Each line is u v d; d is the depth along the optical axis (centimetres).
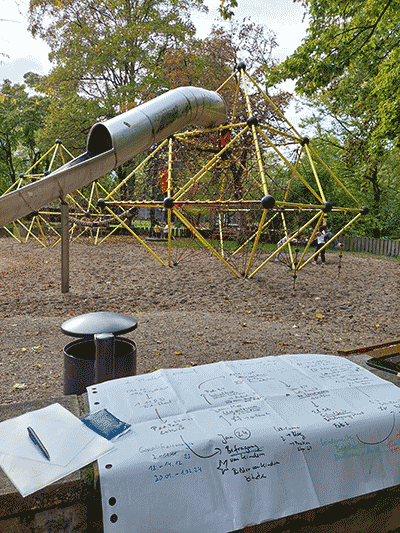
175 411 154
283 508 134
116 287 1020
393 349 251
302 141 1099
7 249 1712
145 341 612
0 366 505
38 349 569
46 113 3225
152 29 2438
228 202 905
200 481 128
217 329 691
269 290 1017
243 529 131
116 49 2386
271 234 1689
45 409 160
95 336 248
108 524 116
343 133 2694
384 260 1794
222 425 145
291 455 141
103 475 120
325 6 1064
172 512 122
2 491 121
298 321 785
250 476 133
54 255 1550
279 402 163
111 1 2409
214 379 183
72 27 2409
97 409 158
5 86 3189
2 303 843
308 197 2808
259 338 645
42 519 124
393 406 166
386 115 1370
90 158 578
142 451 130
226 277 1145
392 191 2797
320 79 1116
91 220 1928
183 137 1180
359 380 188
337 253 2011
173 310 846
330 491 143
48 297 895
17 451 134
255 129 909
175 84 2195
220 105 884
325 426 150
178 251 1677
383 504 156
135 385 177
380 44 1237
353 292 1042
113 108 2511
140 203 1075
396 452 158
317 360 212
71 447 134
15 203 553
